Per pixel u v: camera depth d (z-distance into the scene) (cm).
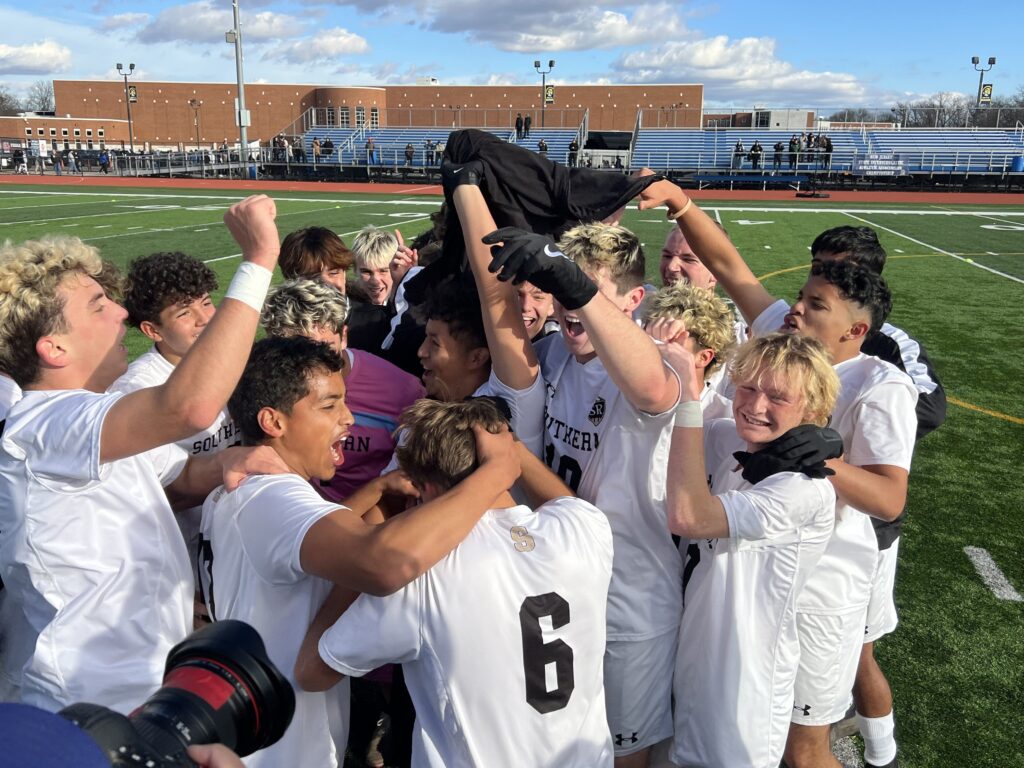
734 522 174
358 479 262
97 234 1697
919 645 341
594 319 162
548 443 209
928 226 2002
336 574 147
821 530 185
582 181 205
